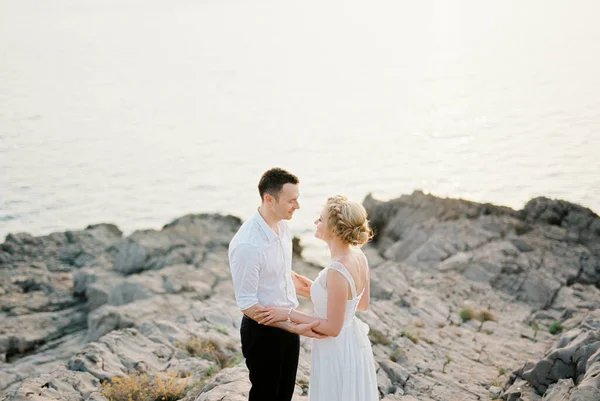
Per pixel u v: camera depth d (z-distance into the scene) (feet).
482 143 293.64
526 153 241.96
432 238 67.21
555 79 456.04
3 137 412.16
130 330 33.53
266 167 330.75
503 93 447.01
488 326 41.70
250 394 15.79
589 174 188.34
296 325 14.38
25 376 56.90
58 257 101.60
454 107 441.27
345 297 14.37
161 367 29.58
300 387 21.91
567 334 27.40
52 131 449.48
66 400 24.17
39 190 276.00
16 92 617.21
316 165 318.86
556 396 21.59
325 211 14.65
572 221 68.74
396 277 51.72
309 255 149.48
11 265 96.99
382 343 33.99
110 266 87.61
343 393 15.19
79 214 240.94
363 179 273.13
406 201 85.25
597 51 593.83
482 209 76.54
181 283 70.69
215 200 268.21
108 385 25.39
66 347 68.13
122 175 319.47
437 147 315.17
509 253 59.21
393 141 358.84
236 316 44.73
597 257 59.67
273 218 14.49
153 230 90.79
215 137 443.32
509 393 24.32
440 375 29.12
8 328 73.61
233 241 14.64
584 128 267.59
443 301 47.39
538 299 51.19
